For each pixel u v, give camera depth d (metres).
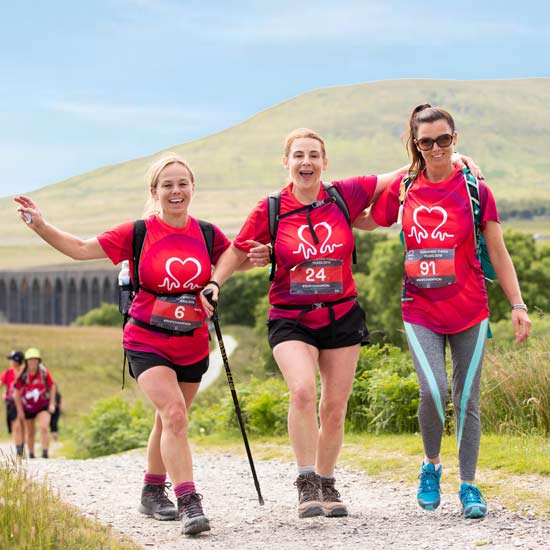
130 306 8.00
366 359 15.32
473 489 7.58
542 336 13.96
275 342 7.79
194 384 8.10
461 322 7.59
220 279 7.90
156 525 7.98
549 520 7.27
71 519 7.12
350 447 12.44
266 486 10.25
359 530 7.24
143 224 7.90
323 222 7.73
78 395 73.00
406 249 7.75
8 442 26.77
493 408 12.09
